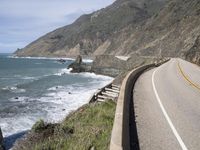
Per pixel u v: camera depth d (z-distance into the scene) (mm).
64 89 48219
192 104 15234
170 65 48219
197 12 120125
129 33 189500
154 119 12047
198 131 10469
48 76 79000
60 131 9945
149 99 16641
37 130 10367
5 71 101812
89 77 74125
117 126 8898
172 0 171250
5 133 23406
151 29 155875
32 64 156000
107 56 95250
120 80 28203
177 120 11906
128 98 15656
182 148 8812
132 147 8875
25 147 9617
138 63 80688
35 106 33750
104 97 18594
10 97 41125
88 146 8273
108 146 8000
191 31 104250
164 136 9875
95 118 11320
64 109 31562
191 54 67875
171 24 143875
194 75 30953
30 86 54531
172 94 18375
